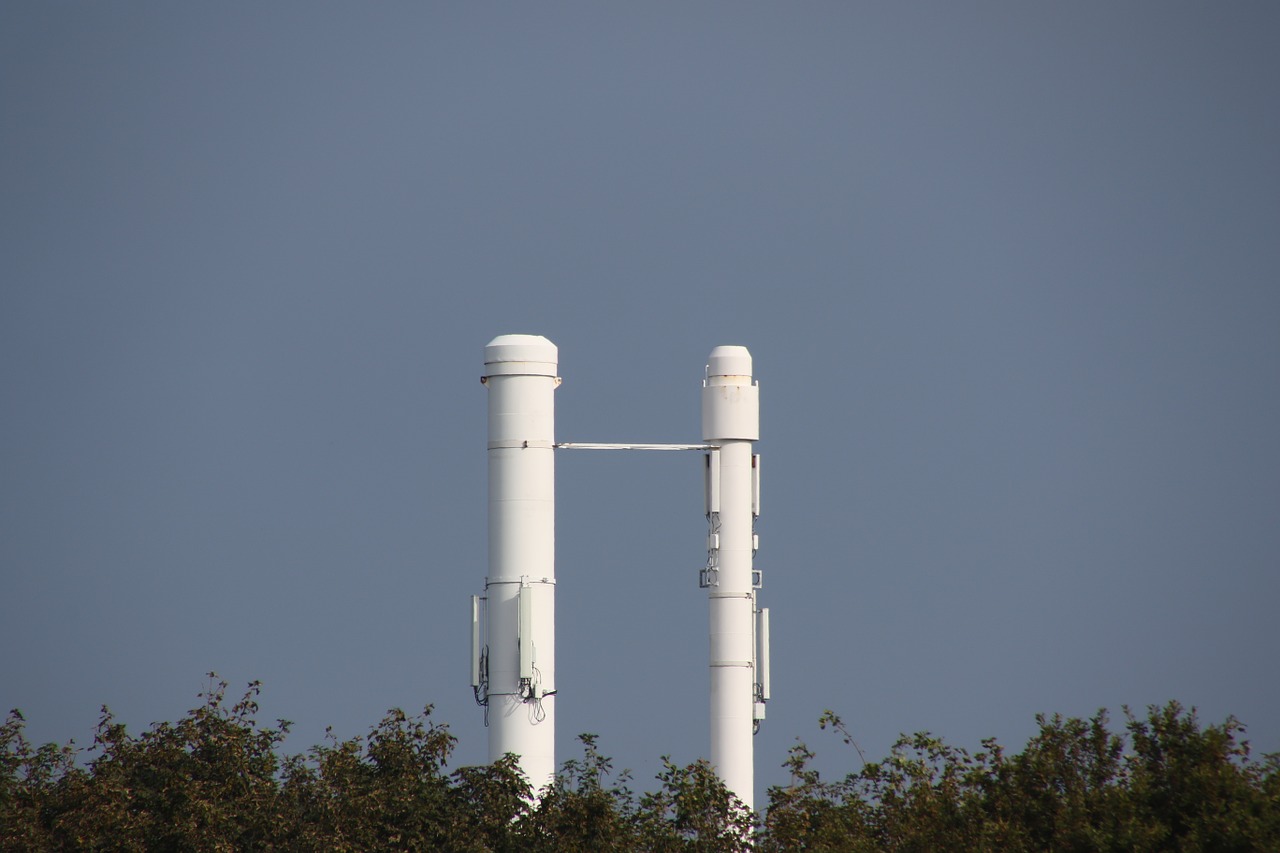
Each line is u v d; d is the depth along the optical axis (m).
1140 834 178.25
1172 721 190.00
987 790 194.12
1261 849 174.38
